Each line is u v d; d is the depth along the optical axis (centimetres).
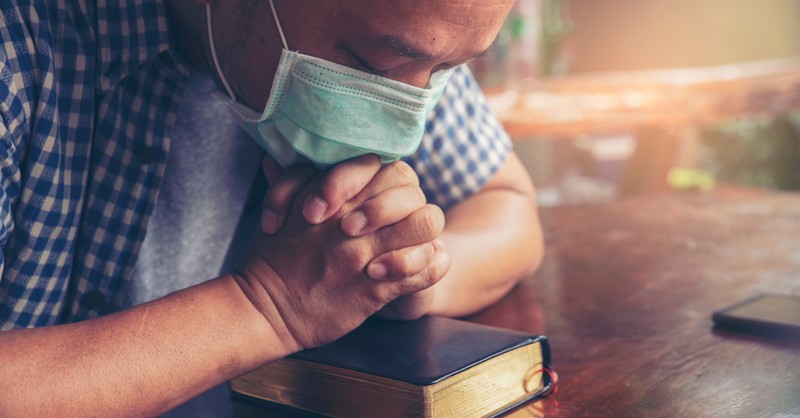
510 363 111
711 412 106
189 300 111
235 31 115
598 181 658
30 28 126
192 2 126
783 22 635
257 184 160
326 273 113
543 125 333
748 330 134
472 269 149
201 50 135
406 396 102
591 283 168
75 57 135
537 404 112
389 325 126
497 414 109
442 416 103
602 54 655
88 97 137
